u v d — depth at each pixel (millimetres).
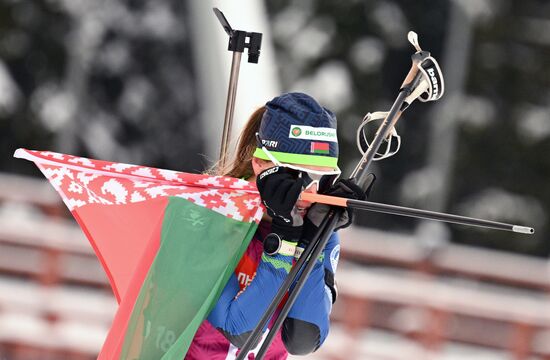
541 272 33500
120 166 11578
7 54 76125
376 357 30578
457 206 83812
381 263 33219
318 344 10844
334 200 10242
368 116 11602
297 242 10484
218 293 10672
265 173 10359
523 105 84938
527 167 84500
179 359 10547
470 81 84812
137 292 10867
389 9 83938
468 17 84500
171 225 10938
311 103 10594
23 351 29453
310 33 82375
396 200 83125
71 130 75562
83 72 75562
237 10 65500
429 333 31422
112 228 11531
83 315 30844
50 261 32125
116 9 74688
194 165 70750
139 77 74125
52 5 75875
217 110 66250
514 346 32031
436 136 84125
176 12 73125
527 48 85375
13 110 76000
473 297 31609
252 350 10828
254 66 54781
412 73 11383
